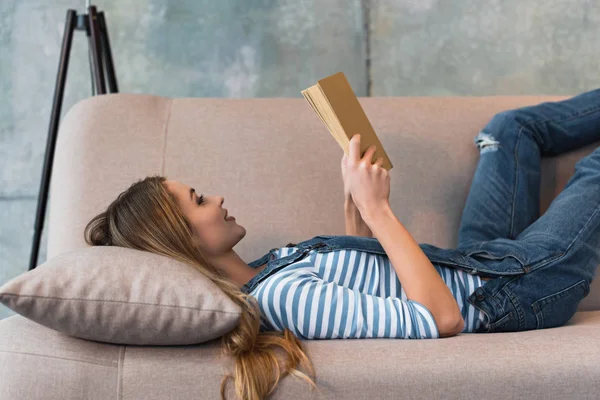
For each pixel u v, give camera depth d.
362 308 1.25
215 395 1.08
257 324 1.16
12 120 2.62
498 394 1.10
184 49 2.67
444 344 1.16
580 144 1.86
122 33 2.65
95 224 1.46
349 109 1.41
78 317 1.07
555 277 1.46
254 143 1.83
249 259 1.74
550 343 1.16
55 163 1.83
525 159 1.78
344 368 1.09
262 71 2.68
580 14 2.69
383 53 2.70
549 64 2.70
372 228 1.35
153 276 1.12
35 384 1.06
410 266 1.29
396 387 1.09
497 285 1.43
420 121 1.89
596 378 1.12
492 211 1.74
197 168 1.79
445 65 2.70
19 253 2.62
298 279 1.29
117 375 1.08
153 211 1.39
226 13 2.67
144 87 2.66
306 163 1.82
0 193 2.61
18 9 2.62
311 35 2.68
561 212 1.56
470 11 2.69
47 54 2.63
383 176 1.38
